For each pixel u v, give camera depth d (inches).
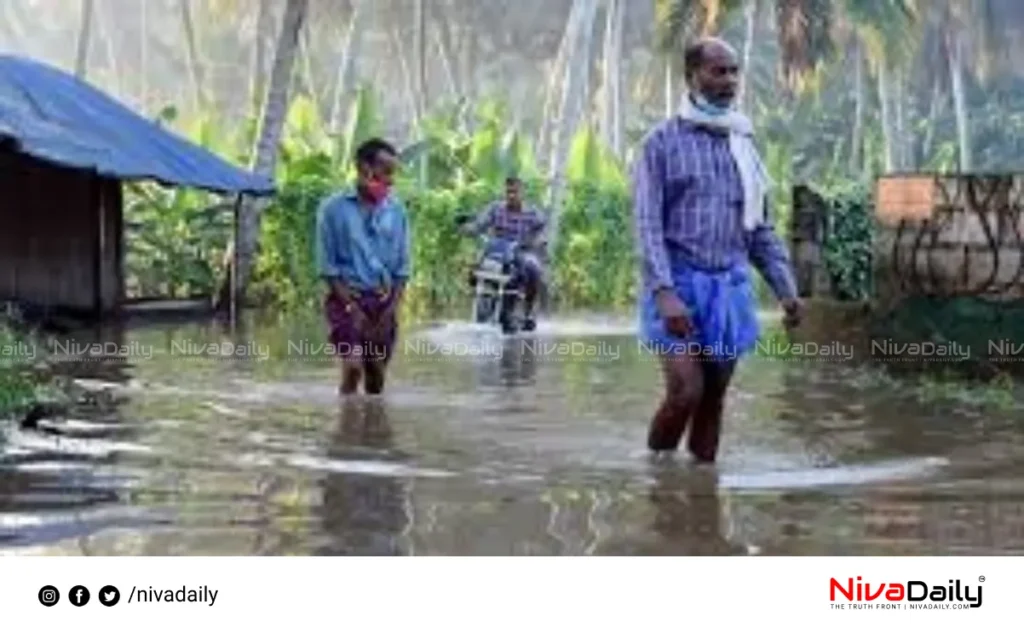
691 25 1198.3
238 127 1551.4
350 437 321.7
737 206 285.1
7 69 706.8
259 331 665.6
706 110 284.4
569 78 1267.2
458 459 291.4
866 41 1369.3
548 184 1111.0
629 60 1654.8
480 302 727.1
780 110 1521.9
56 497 247.0
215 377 447.8
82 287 754.2
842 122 1541.6
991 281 442.0
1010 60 1593.3
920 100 1616.6
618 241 1069.8
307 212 890.7
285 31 933.8
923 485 262.8
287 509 238.2
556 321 804.6
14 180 728.3
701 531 222.2
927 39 1594.5
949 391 404.8
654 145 282.8
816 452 302.0
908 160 1555.1
